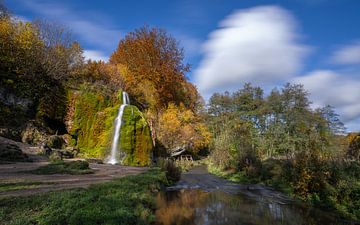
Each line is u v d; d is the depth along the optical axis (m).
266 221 9.74
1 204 6.96
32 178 11.96
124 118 27.28
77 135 27.44
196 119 45.81
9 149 17.22
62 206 7.00
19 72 25.83
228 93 63.84
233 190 16.53
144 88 40.88
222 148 28.55
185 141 38.50
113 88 34.28
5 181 10.65
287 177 17.08
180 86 49.06
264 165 22.70
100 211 6.97
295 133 51.03
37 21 30.03
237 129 33.38
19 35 25.97
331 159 15.05
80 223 6.14
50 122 27.66
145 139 27.75
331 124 53.03
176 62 47.44
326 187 13.07
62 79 30.00
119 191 9.75
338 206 11.65
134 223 7.35
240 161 24.23
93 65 34.59
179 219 9.23
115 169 18.91
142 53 44.59
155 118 38.62
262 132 56.44
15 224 5.57
